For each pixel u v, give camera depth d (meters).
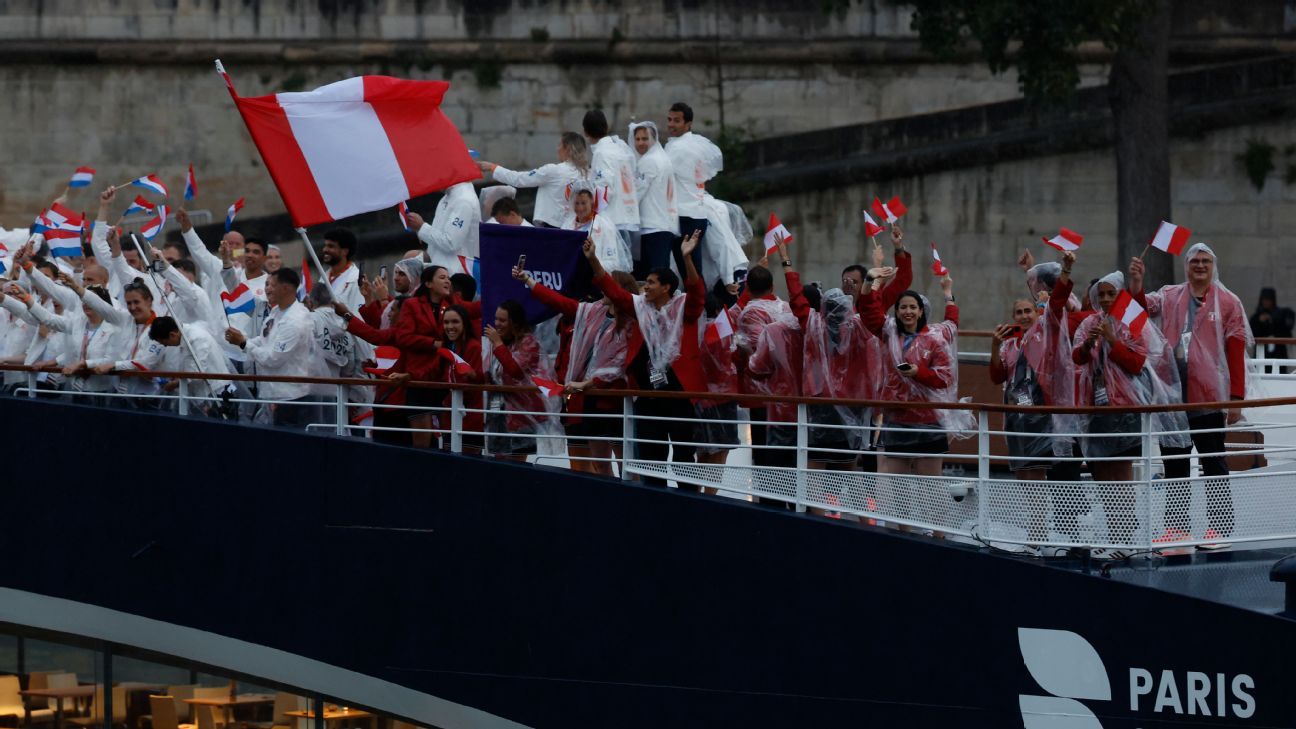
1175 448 29.84
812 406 30.19
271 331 33.62
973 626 27.59
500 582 30.48
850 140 68.25
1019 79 59.50
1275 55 67.75
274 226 70.25
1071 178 66.75
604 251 34.69
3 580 34.41
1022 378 29.98
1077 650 26.94
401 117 35.12
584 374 31.00
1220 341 30.19
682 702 29.38
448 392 32.69
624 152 37.12
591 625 29.92
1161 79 61.84
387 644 31.22
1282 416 35.31
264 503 32.12
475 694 30.67
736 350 31.61
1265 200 65.94
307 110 34.47
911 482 28.62
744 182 67.94
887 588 28.12
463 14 71.56
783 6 69.88
